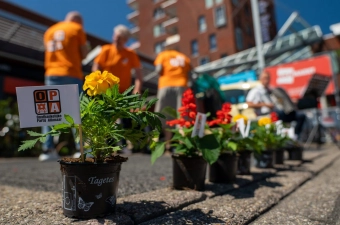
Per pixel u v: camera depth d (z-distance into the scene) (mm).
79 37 3561
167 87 3945
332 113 8266
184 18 25656
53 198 1553
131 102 1152
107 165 1139
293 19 10414
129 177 2377
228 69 12875
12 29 7633
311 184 2312
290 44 11094
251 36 25000
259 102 4363
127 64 3826
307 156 4297
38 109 1073
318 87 5586
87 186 1116
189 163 1720
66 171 1146
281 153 3252
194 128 1624
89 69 8969
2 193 1715
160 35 30141
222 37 23297
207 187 1852
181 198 1491
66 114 1070
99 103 1107
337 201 1734
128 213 1220
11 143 5949
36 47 8164
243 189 1926
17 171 2922
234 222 1234
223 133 2072
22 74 8492
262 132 2896
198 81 4445
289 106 4465
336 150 5750
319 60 10203
